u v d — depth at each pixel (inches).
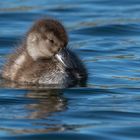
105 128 551.2
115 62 768.3
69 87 682.2
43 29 719.7
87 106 609.3
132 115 584.1
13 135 537.0
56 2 1083.3
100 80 702.5
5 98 638.5
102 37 897.5
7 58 768.3
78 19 984.9
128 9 1044.5
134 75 717.9
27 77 707.4
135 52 815.1
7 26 952.3
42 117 577.9
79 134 538.0
